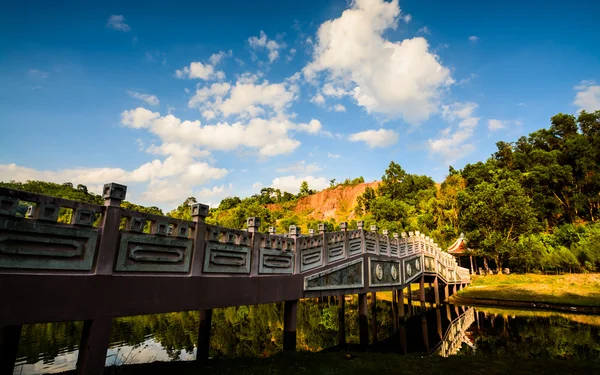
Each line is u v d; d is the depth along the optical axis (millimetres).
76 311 6109
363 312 16594
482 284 38031
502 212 41969
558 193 58469
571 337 17906
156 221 7742
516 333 19250
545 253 39844
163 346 14875
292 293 12203
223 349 15117
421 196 80188
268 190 162125
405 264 22078
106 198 6969
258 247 10906
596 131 61125
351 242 16219
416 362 11086
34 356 12125
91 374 6168
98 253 6570
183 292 8148
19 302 5434
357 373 9516
